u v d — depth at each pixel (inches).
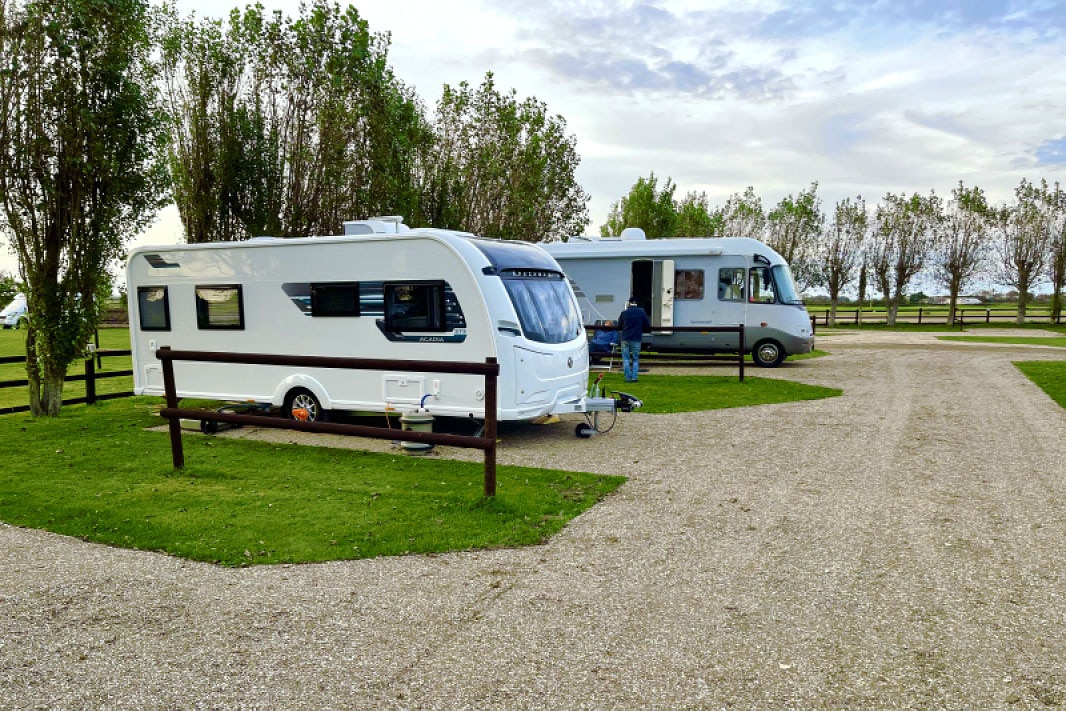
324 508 243.8
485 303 334.6
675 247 681.6
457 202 871.1
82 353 466.3
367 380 368.2
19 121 426.9
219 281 404.8
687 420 412.2
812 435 363.6
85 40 432.8
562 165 984.9
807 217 1520.7
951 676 136.3
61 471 301.6
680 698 130.0
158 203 477.4
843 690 132.0
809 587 176.9
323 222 679.1
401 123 739.4
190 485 276.7
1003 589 174.4
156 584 182.9
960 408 438.9
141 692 133.6
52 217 436.8
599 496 256.8
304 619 162.4
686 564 192.5
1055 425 380.5
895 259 1485.0
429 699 130.3
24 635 156.3
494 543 209.5
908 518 228.7
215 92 618.8
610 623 158.9
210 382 414.0
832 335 1211.2
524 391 339.3
